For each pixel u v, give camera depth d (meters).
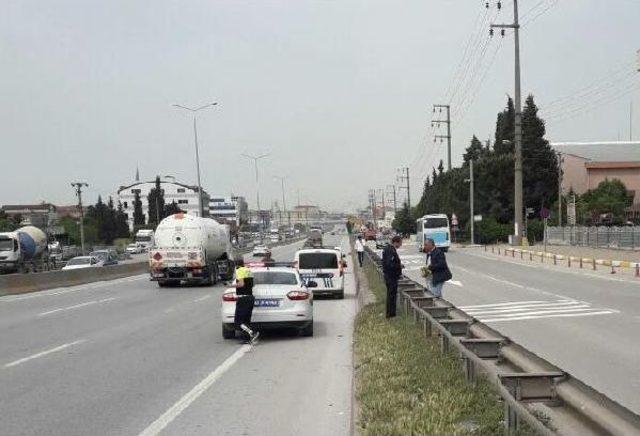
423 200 126.19
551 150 80.88
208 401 8.30
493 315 16.66
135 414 7.67
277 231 142.12
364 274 31.56
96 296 26.86
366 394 7.45
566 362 10.00
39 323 17.47
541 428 4.16
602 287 24.33
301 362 11.12
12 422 7.34
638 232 48.19
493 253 54.03
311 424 7.15
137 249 95.62
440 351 9.46
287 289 13.86
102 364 11.07
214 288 31.28
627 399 7.68
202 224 32.19
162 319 18.20
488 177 80.06
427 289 14.78
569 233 60.56
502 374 5.23
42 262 54.09
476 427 5.78
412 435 5.73
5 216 101.69
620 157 105.75
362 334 12.55
